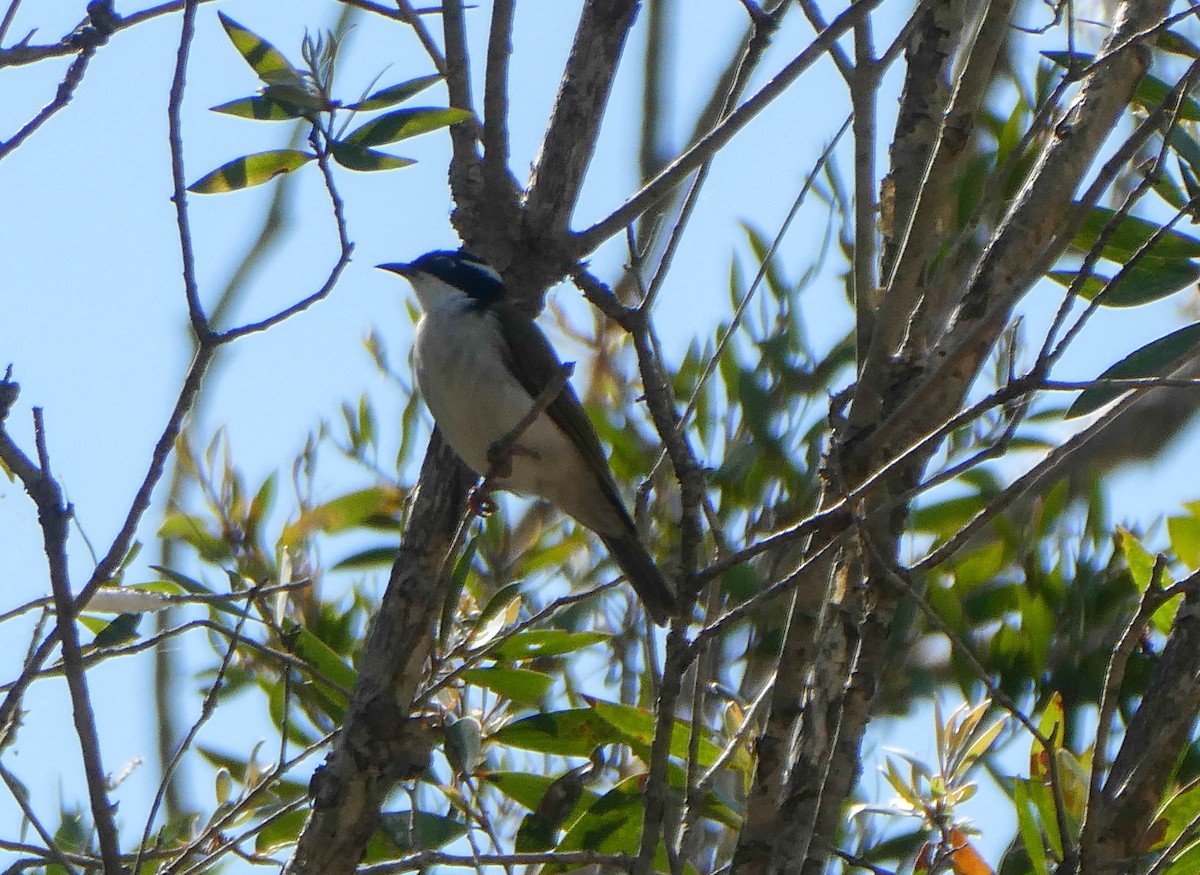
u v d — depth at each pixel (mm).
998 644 11797
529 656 10828
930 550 12484
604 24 10281
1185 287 9664
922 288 9211
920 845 10367
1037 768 9625
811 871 7781
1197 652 8781
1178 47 10359
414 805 9422
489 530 13617
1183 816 9188
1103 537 12141
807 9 9227
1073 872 8102
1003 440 7574
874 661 8195
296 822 11133
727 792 10484
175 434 7129
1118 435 13383
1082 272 7312
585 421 11969
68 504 6988
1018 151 9211
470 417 11805
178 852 9773
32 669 7359
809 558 8594
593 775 11883
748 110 9070
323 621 12641
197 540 12930
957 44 10086
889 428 8156
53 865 9875
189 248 7152
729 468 12648
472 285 12438
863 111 8703
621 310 8742
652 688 10406
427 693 9609
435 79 7945
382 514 13375
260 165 7859
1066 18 9094
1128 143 7453
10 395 7039
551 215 9734
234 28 7863
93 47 7469
